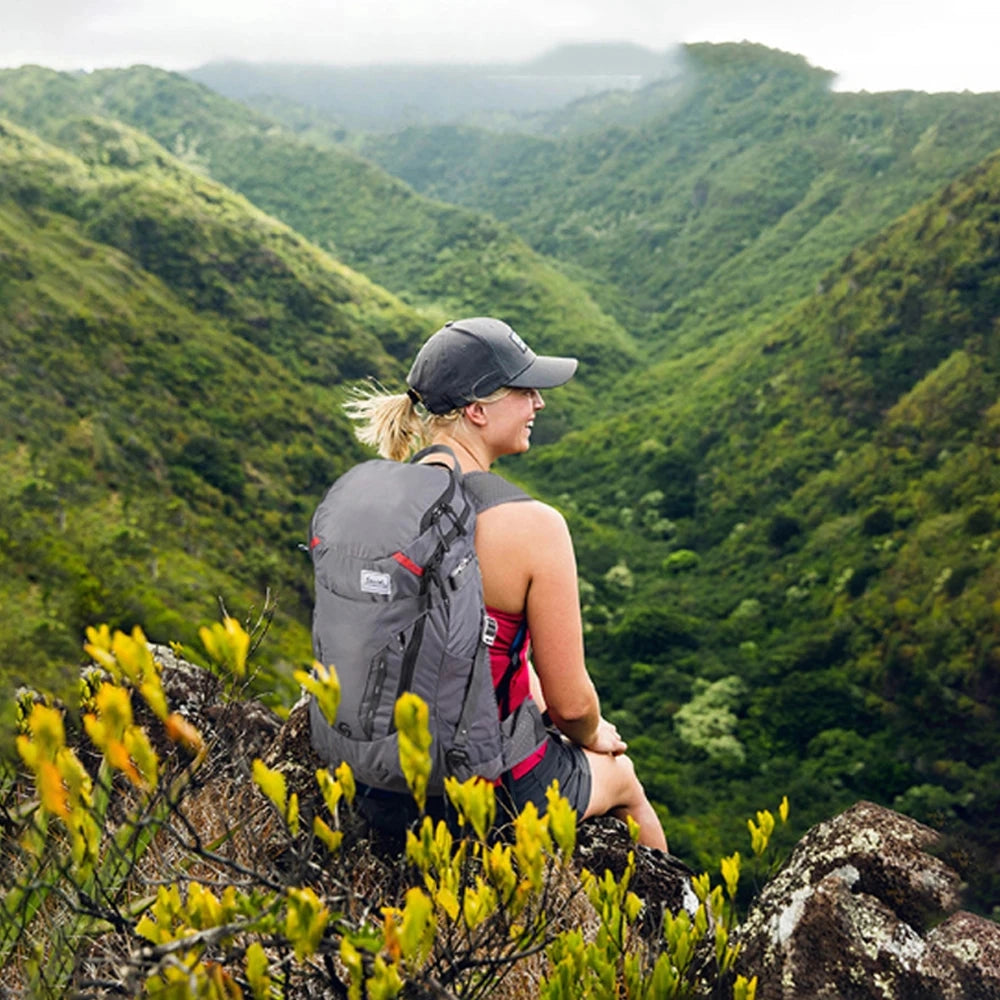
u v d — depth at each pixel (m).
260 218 181.88
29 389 89.56
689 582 97.88
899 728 64.06
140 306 120.06
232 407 106.06
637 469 123.69
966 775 57.59
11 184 148.25
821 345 117.12
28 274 113.75
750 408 118.88
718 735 66.62
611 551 107.38
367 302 167.88
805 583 85.44
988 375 93.12
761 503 104.12
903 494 88.19
